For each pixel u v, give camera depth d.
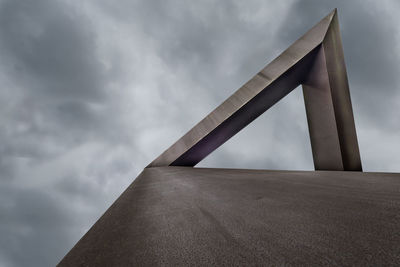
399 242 1.70
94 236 2.63
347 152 22.33
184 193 5.54
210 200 4.26
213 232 2.28
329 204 3.21
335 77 23.12
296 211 2.89
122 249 2.04
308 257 1.54
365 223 2.21
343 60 23.62
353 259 1.46
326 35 23.59
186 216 3.09
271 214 2.82
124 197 5.95
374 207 2.86
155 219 3.09
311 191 4.62
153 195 5.68
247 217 2.76
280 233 2.08
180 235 2.27
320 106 24.81
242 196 4.48
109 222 3.27
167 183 8.60
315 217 2.55
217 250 1.79
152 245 2.06
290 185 5.93
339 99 22.95
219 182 7.58
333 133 23.17
